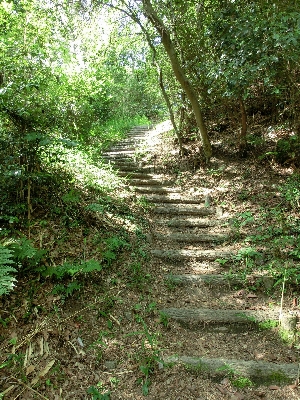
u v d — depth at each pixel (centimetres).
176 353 292
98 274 362
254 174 610
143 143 884
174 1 607
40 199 401
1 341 264
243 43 493
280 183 566
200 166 680
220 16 539
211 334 320
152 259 428
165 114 1234
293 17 421
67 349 277
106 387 256
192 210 555
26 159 389
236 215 525
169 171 690
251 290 379
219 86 616
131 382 262
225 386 260
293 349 298
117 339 298
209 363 277
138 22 598
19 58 545
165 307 348
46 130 416
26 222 374
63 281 331
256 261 419
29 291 307
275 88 546
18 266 302
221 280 391
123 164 725
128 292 355
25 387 241
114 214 488
